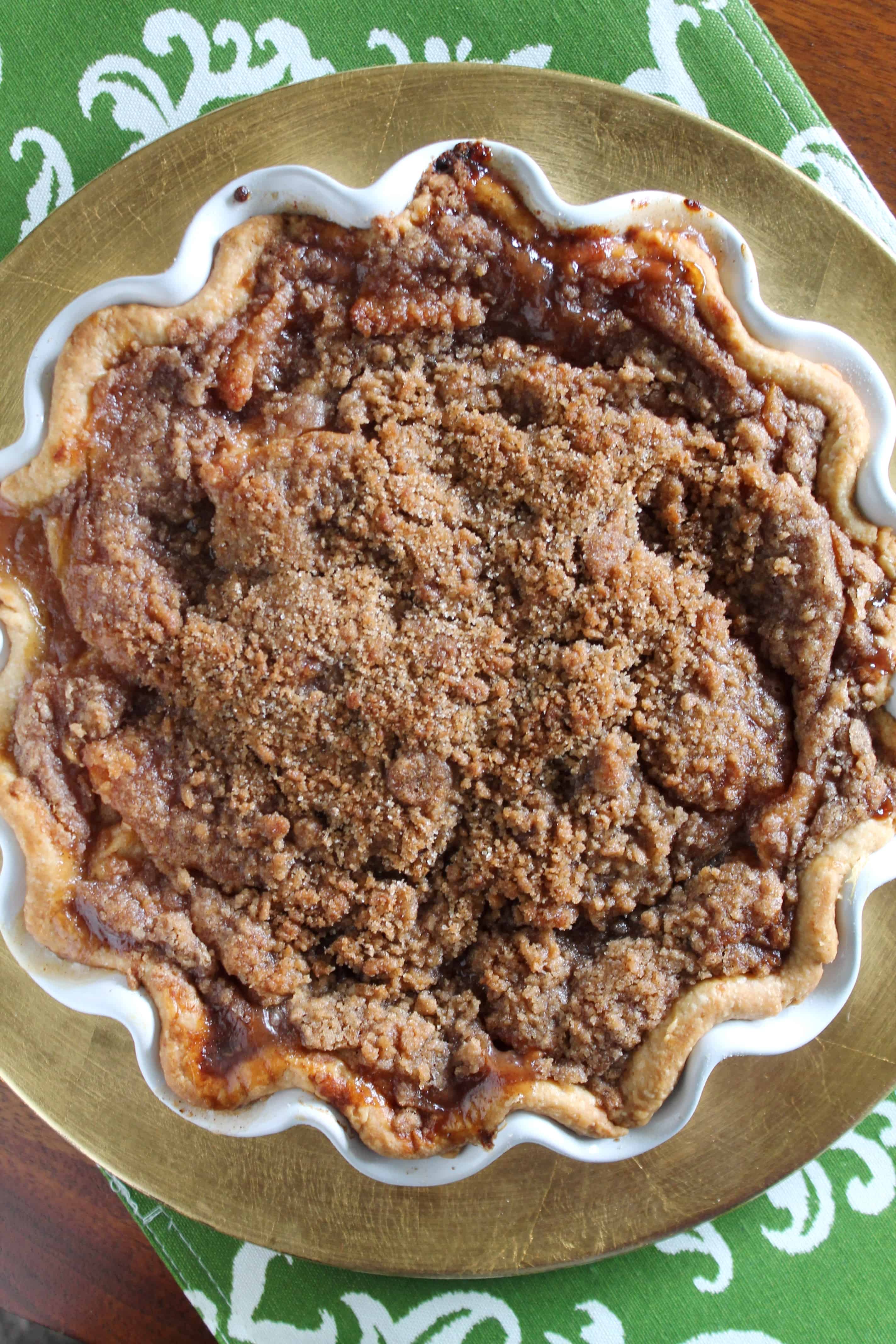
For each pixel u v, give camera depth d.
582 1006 0.47
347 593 0.47
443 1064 0.47
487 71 0.50
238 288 0.47
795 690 0.48
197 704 0.47
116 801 0.47
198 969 0.47
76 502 0.47
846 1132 0.50
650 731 0.47
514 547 0.47
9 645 0.48
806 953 0.47
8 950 0.50
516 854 0.47
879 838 0.47
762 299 0.50
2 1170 0.55
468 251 0.47
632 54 0.52
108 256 0.50
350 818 0.47
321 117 0.50
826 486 0.48
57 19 0.52
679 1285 0.53
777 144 0.52
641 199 0.47
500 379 0.48
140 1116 0.50
